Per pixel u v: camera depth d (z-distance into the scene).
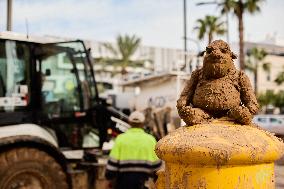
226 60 2.77
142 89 24.08
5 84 7.43
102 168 7.84
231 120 2.79
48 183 7.03
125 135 6.07
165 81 21.16
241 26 32.84
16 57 7.60
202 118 2.80
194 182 2.56
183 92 3.00
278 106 50.22
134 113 6.22
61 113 7.99
